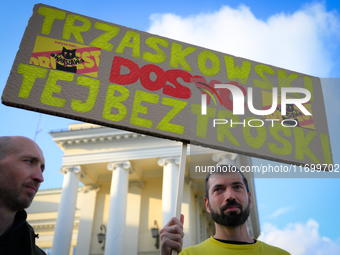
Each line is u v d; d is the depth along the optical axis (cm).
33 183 215
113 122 250
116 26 288
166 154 2072
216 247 230
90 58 269
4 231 213
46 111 244
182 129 258
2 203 208
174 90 271
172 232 229
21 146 218
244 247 227
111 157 2139
